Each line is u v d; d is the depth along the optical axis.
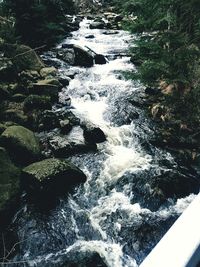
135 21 9.00
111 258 4.75
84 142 7.22
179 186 6.11
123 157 6.96
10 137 6.43
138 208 5.70
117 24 18.91
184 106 8.19
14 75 9.41
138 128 8.02
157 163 6.82
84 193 5.96
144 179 6.25
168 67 8.10
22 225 5.17
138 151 7.25
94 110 8.84
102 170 6.53
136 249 4.91
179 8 8.46
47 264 4.57
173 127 7.91
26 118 7.83
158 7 8.38
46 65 11.37
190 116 7.98
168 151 7.29
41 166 5.89
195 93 7.89
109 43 15.03
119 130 7.96
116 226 5.31
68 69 11.34
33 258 4.68
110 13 22.34
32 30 13.07
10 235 5.00
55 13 15.55
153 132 7.86
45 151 6.89
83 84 10.28
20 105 8.33
